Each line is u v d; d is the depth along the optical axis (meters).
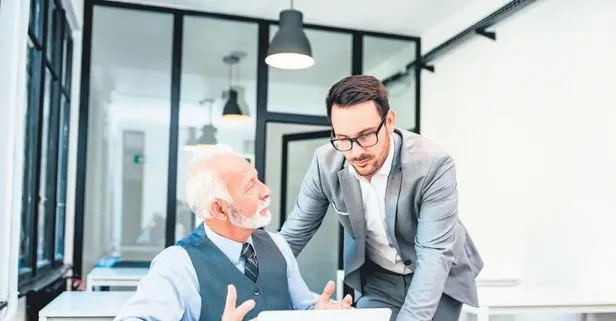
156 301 1.25
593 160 3.11
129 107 4.80
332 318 1.09
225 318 1.10
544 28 3.57
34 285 2.69
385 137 1.50
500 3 4.05
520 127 3.79
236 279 1.35
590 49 3.17
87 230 4.58
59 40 3.74
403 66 5.35
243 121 4.99
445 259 1.56
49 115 3.54
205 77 4.95
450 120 4.77
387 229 1.71
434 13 4.77
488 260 4.10
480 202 4.25
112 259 4.74
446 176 1.59
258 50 5.01
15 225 2.18
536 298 2.51
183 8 4.80
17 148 2.21
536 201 3.58
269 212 1.41
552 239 3.42
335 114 1.43
